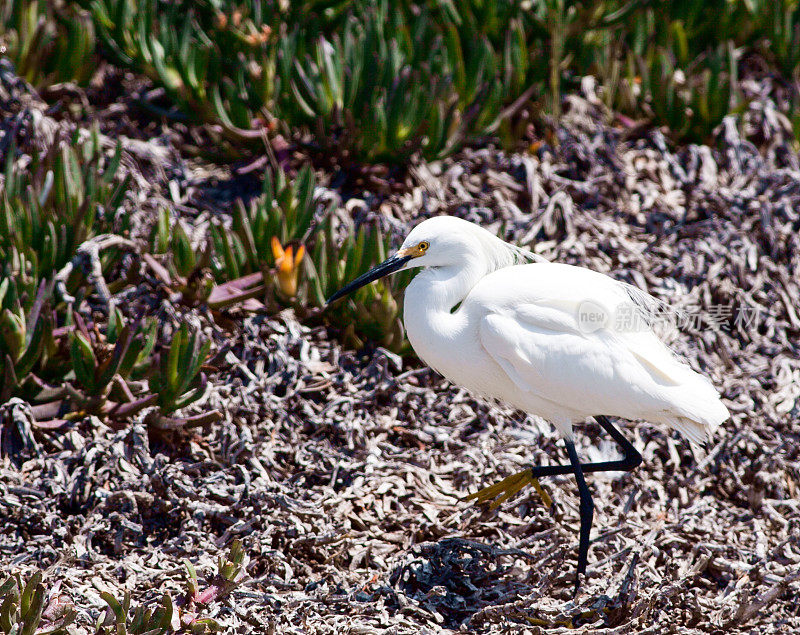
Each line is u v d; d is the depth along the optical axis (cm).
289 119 1214
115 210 979
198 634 618
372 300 927
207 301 936
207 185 1192
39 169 960
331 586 696
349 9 1365
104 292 893
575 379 684
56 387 847
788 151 1220
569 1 1402
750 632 652
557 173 1198
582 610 680
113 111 1302
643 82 1292
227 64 1307
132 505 737
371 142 1133
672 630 659
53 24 1352
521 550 729
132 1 1305
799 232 1086
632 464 728
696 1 1422
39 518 724
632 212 1134
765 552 742
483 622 677
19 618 586
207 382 833
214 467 795
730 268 1037
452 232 723
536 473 740
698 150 1209
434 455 841
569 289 697
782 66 1380
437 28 1352
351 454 834
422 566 713
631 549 736
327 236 949
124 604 593
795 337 999
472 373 730
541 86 1309
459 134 1189
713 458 849
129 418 819
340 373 906
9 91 1209
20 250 896
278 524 736
